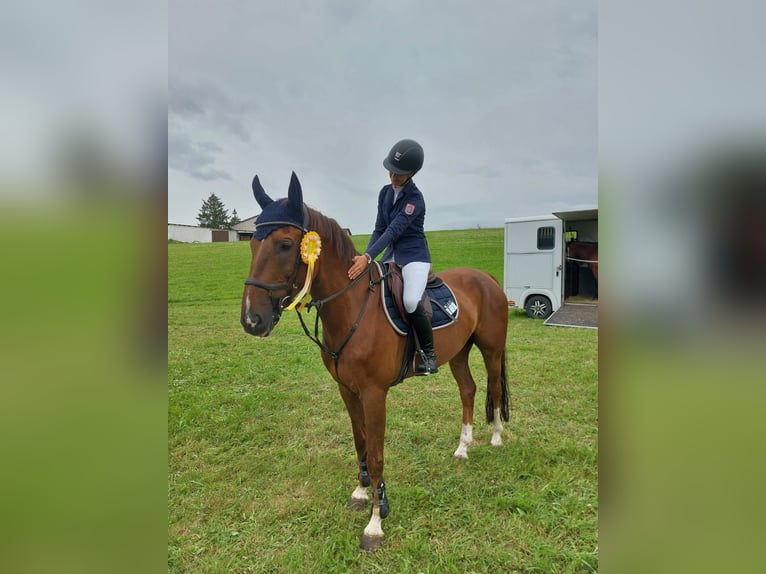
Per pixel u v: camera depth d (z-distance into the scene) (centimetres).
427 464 280
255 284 178
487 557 198
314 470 282
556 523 219
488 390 307
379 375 211
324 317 211
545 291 809
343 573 193
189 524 230
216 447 322
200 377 491
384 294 221
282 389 451
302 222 190
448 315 248
